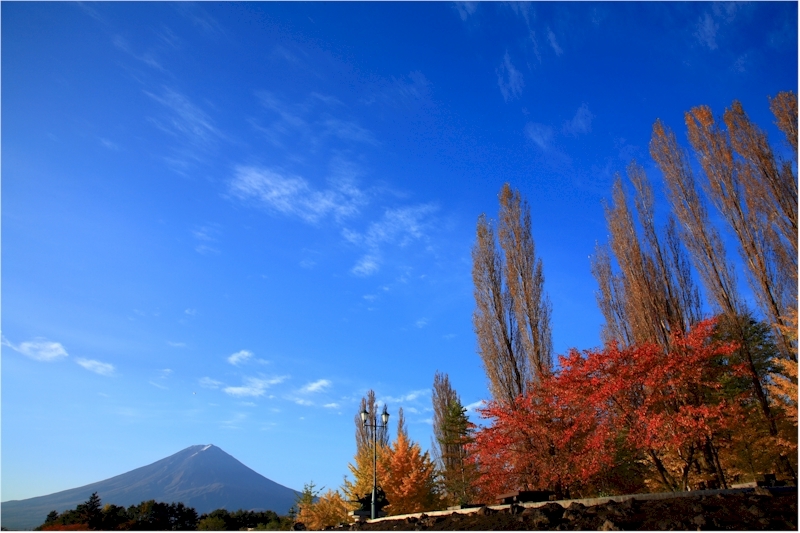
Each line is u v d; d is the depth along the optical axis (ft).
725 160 83.46
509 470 59.93
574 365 56.90
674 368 51.88
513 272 91.35
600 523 28.91
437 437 132.46
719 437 53.72
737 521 26.12
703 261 81.92
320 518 114.01
